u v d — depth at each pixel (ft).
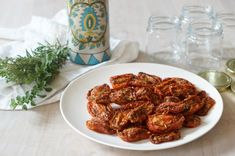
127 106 2.28
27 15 3.58
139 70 2.68
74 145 2.20
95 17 2.65
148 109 2.22
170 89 2.39
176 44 3.05
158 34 3.00
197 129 2.19
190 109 2.24
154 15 3.33
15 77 2.52
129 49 2.93
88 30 2.68
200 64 2.87
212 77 2.66
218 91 2.52
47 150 2.17
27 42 2.95
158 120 2.15
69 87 2.50
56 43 2.82
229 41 3.12
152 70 2.68
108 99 2.33
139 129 2.13
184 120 2.20
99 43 2.73
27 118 2.39
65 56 2.71
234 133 2.26
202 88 2.50
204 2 3.70
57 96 2.50
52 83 2.60
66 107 2.37
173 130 2.15
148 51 3.01
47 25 3.05
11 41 3.13
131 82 2.47
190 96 2.33
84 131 2.18
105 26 2.71
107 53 2.81
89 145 2.20
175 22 3.02
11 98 2.50
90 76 2.62
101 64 2.76
